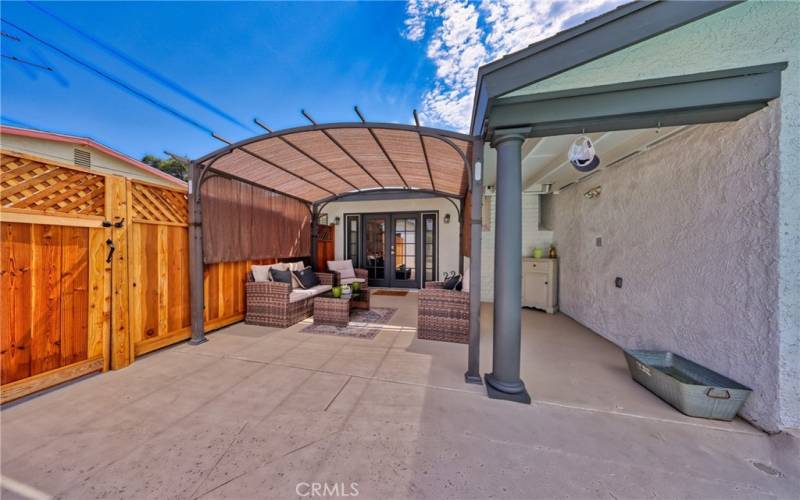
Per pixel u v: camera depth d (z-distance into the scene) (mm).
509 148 2277
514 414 2102
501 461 1659
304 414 2074
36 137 5250
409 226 7711
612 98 2043
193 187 3449
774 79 1852
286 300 4141
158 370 2750
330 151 3465
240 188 4227
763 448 1772
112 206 2734
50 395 2264
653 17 1806
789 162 1831
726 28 1865
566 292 4953
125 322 2834
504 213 2312
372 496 1434
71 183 2457
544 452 1730
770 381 1884
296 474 1557
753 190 1998
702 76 1913
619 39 1858
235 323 4281
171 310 3352
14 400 2158
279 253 5117
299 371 2764
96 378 2568
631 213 3293
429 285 4371
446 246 7457
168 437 1819
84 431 1862
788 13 1810
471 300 2602
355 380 2594
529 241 5680
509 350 2324
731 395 1974
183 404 2184
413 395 2352
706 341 2354
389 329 4125
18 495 1413
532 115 2168
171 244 3346
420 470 1591
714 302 2285
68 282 2455
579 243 4508
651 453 1728
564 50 1958
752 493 1479
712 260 2309
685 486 1512
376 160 3812
